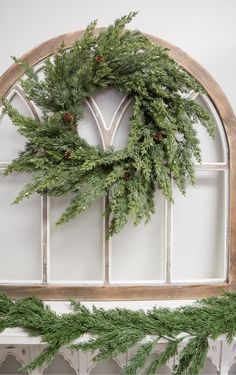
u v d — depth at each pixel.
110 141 0.90
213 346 0.92
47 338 0.74
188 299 0.90
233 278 0.92
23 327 0.77
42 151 0.85
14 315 0.78
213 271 0.98
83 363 0.92
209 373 1.00
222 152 0.95
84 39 0.81
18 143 0.94
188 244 0.98
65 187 0.83
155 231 0.97
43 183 0.78
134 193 0.81
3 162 0.91
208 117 0.84
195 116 0.86
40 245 0.96
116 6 0.96
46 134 0.81
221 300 0.85
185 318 0.77
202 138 0.96
